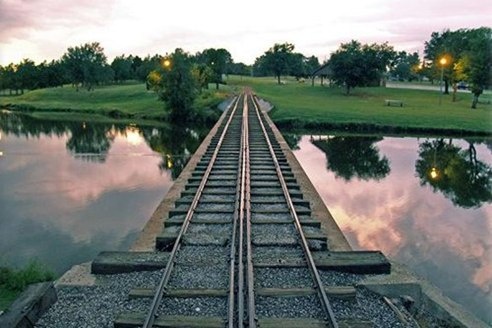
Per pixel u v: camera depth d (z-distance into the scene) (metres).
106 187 22.09
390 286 8.14
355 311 7.32
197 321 6.65
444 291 11.14
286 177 16.34
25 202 19.19
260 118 40.94
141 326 6.57
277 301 7.39
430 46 107.88
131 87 97.00
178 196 14.06
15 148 34.62
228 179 15.98
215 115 54.09
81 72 98.19
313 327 6.58
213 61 101.31
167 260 8.76
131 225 16.19
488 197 20.61
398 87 96.44
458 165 29.02
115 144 37.25
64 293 7.79
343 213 17.91
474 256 13.40
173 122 55.31
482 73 54.41
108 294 7.71
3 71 124.81
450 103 63.59
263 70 151.75
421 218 17.30
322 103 62.44
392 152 33.56
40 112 70.62
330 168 27.92
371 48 76.12
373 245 14.28
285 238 10.02
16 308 6.71
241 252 8.82
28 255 13.30
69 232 15.43
